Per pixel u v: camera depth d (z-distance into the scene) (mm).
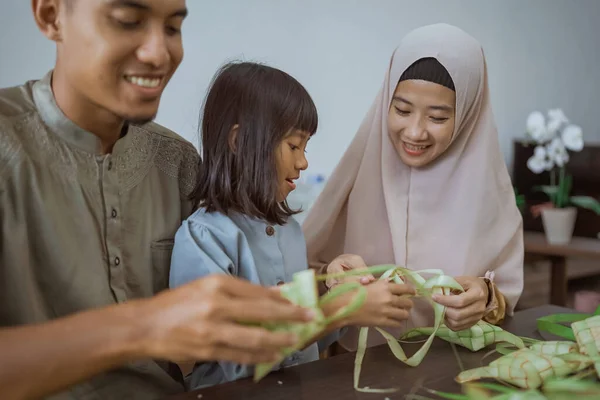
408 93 1242
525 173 3293
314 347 1119
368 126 1382
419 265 1333
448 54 1223
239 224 1054
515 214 1379
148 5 750
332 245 1441
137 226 1007
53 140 904
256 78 1028
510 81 3686
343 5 2754
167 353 640
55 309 910
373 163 1366
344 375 891
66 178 915
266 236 1070
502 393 845
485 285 1145
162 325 631
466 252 1300
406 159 1298
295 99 1021
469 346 1009
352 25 2799
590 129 4328
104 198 951
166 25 789
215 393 824
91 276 923
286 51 2596
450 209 1339
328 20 2713
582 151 3023
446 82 1223
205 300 632
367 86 2896
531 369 841
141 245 1010
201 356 639
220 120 1035
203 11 2330
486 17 3479
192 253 970
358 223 1368
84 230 926
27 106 904
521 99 3779
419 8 3086
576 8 4094
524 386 839
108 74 774
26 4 1984
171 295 659
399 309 944
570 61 4102
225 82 1051
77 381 639
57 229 897
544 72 3916
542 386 848
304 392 832
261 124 1002
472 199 1320
